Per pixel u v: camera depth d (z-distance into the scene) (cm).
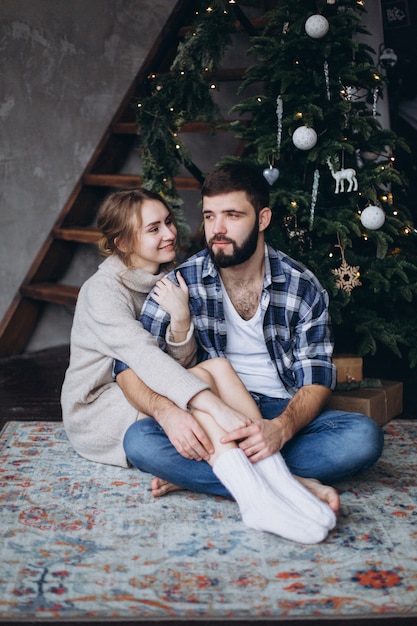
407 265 327
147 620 173
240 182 233
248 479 210
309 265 322
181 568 194
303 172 340
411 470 260
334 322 323
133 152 491
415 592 181
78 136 467
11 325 451
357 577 188
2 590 183
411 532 213
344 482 249
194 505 232
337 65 323
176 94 376
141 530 215
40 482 249
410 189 504
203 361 251
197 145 495
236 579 188
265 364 257
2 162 442
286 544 206
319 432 239
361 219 318
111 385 263
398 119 510
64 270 474
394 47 496
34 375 404
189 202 498
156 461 230
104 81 471
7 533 213
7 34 436
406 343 335
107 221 262
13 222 449
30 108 447
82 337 262
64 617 173
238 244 234
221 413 219
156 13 475
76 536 212
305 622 172
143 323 250
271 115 332
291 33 320
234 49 479
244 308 251
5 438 295
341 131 327
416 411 330
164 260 264
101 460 265
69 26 454
